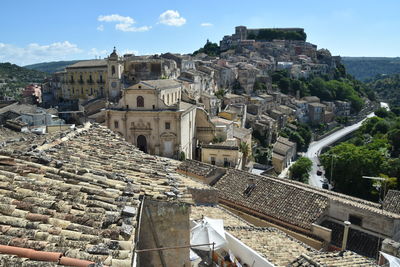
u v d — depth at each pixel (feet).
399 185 204.23
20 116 257.55
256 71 509.35
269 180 115.55
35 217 33.47
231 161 169.58
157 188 46.88
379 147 312.50
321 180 297.74
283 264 60.18
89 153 59.21
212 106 320.70
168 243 44.19
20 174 42.14
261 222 102.47
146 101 207.92
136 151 69.77
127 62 324.80
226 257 68.74
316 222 95.86
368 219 94.12
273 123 382.63
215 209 91.04
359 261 61.00
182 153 208.44
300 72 615.16
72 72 402.31
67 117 317.42
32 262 26.35
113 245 30.99
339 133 490.49
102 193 40.83
